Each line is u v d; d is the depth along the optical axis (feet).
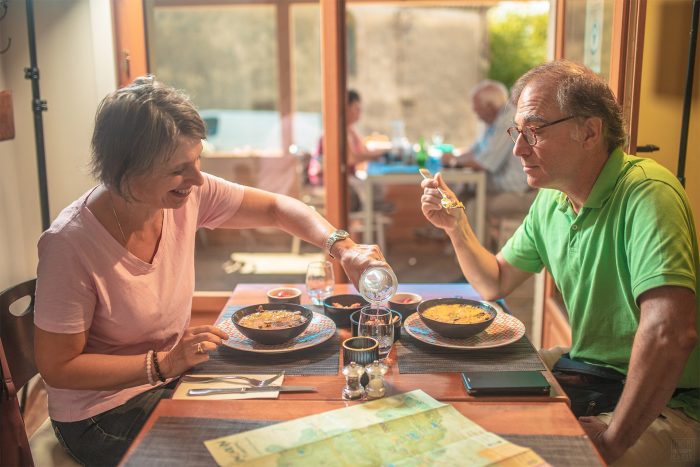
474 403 4.20
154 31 9.50
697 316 5.28
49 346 4.56
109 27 8.78
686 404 5.33
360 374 4.31
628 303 5.27
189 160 4.53
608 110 5.21
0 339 5.04
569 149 5.24
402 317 5.76
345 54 9.57
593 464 3.50
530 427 3.90
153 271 5.00
